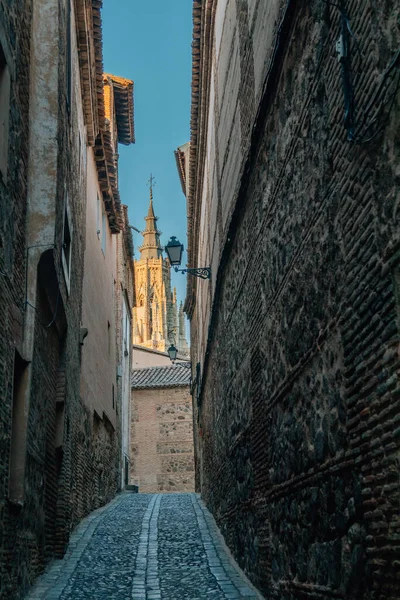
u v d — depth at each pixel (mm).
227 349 11188
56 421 10312
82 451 14008
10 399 6703
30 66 8539
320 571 5258
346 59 4492
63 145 9648
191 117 15797
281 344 6691
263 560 7535
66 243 11023
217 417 13289
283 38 6352
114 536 12141
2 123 6473
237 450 9945
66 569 9242
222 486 12156
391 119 3812
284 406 6598
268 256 7324
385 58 3885
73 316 12016
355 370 4387
